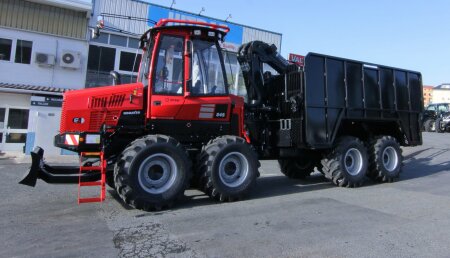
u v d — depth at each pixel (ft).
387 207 20.49
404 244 14.34
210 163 20.83
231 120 23.25
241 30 65.41
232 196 21.42
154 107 20.45
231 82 26.66
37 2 51.88
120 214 18.43
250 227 16.40
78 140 19.53
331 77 26.73
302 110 25.48
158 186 19.48
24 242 14.17
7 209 19.39
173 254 13.04
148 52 22.03
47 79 52.65
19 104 51.47
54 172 20.13
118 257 12.71
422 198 23.00
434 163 41.52
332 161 26.68
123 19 56.65
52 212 18.76
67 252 13.14
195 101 21.39
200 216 18.19
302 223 17.12
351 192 25.03
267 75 28.45
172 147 19.62
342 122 28.12
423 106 32.65
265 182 29.71
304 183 29.09
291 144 25.99
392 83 30.35
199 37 21.83
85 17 54.75
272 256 12.98
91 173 20.34
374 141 29.27
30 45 52.03
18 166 37.76
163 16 59.26
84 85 54.39
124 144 20.77
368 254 13.26
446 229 16.34
